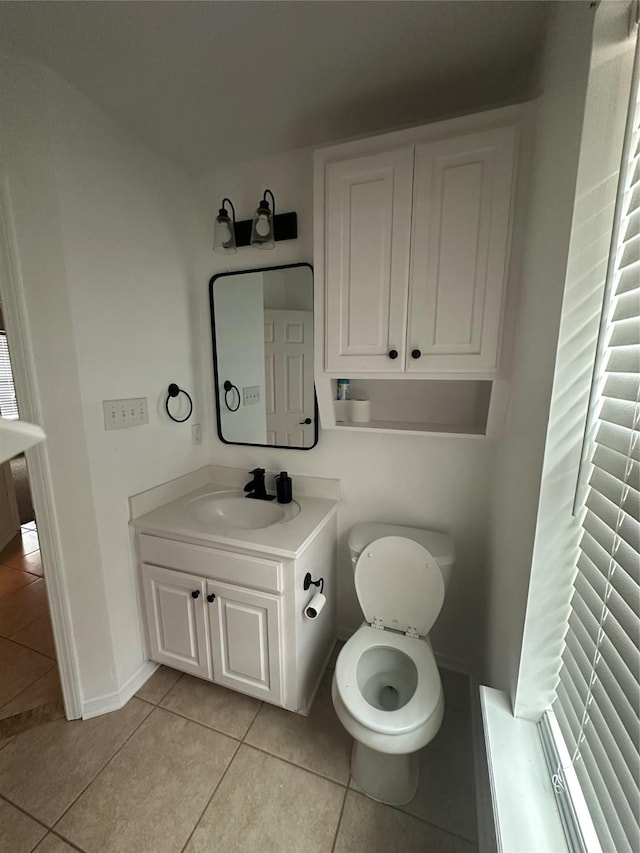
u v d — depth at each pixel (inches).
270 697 53.7
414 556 52.9
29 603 83.7
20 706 57.2
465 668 62.2
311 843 40.6
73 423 48.1
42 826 42.3
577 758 27.7
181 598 56.0
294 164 58.6
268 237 55.3
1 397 179.2
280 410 66.8
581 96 26.0
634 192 23.0
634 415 21.8
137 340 56.4
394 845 40.4
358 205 46.5
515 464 40.7
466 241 43.1
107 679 55.2
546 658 32.9
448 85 45.2
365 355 49.2
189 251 65.9
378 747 39.2
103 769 48.0
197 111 49.4
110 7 34.7
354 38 38.4
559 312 28.4
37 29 36.9
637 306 21.6
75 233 46.1
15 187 41.5
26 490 155.6
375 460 62.6
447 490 59.2
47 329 45.1
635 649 20.8
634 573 21.1
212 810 43.6
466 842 40.6
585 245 26.8
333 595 66.9
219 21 36.3
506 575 41.8
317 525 55.2
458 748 50.6
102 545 52.5
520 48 39.6
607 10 23.9
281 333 64.1
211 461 74.5
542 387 31.7
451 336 45.4
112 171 50.7
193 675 61.6
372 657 51.8
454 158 42.2
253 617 51.9
